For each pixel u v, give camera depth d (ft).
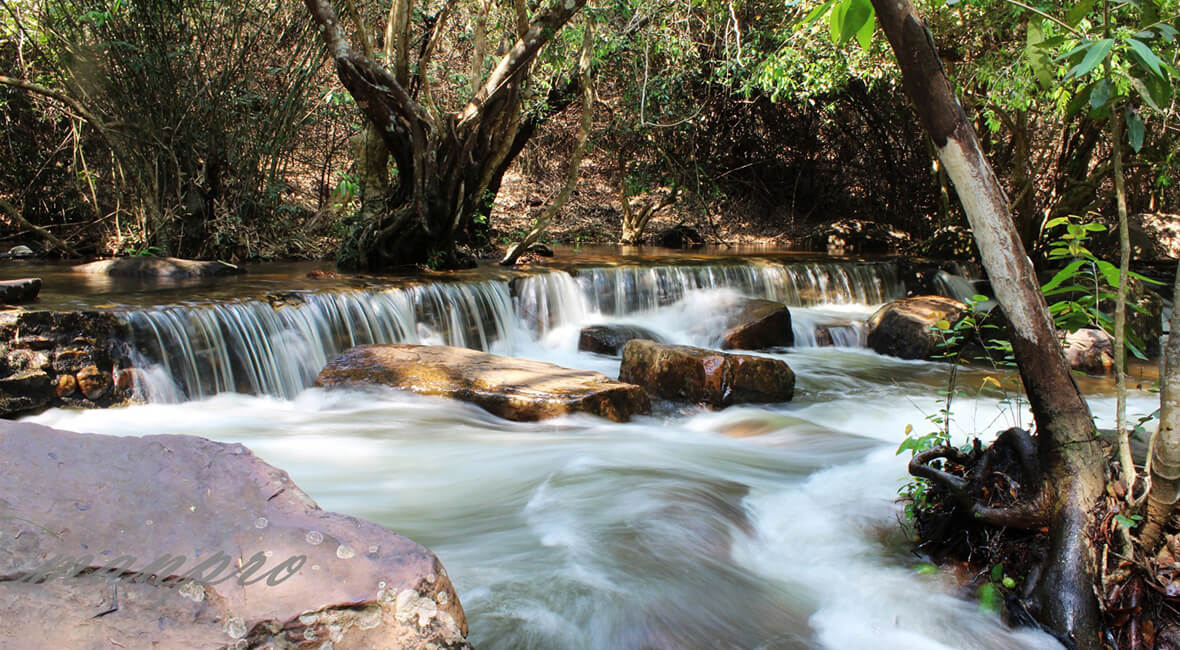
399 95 30.25
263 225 37.58
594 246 51.26
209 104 34.45
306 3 29.32
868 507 15.02
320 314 25.02
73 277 28.96
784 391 24.49
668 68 45.24
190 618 7.25
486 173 34.73
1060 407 11.05
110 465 8.89
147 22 32.45
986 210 10.52
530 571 11.89
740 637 10.98
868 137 58.13
